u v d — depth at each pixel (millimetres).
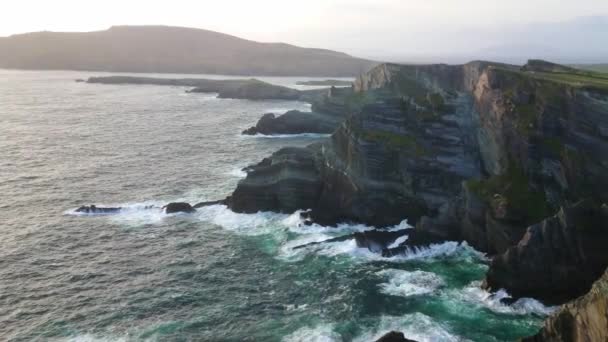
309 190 63125
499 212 48688
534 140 50938
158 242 54844
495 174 54875
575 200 48312
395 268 48219
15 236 55281
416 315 39719
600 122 48000
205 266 49094
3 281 45094
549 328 28922
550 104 51031
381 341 33281
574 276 40844
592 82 55594
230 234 57312
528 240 41562
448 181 58344
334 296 43062
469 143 60500
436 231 53344
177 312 40594
